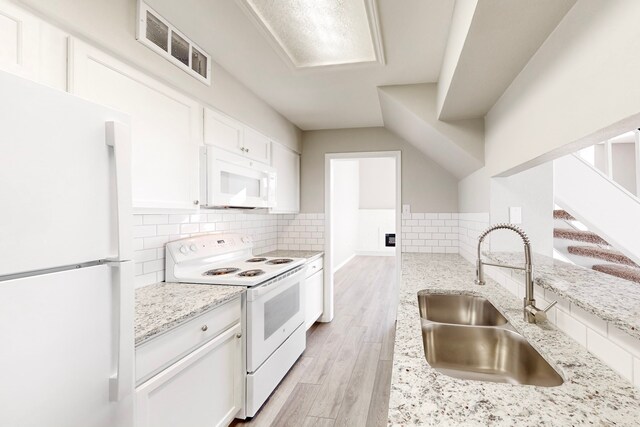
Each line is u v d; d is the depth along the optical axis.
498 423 0.66
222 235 2.70
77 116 0.82
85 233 0.83
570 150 1.28
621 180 4.17
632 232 2.32
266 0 1.66
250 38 1.95
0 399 0.66
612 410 0.70
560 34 1.20
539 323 1.32
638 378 0.81
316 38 2.02
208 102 2.16
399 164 3.80
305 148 4.05
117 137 0.90
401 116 2.93
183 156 1.93
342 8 1.73
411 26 1.81
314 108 3.19
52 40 1.22
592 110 0.97
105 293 0.89
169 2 1.61
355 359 2.91
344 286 5.69
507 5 1.10
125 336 0.92
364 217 9.38
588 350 1.05
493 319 1.64
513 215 2.25
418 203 3.75
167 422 1.42
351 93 2.81
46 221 0.74
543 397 0.76
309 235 4.02
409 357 0.99
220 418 1.82
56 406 0.76
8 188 0.67
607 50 0.89
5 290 0.67
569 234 2.73
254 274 2.25
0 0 1.05
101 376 0.87
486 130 2.41
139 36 1.57
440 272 2.47
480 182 2.57
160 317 1.43
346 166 8.31
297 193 3.95
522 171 2.04
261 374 2.14
